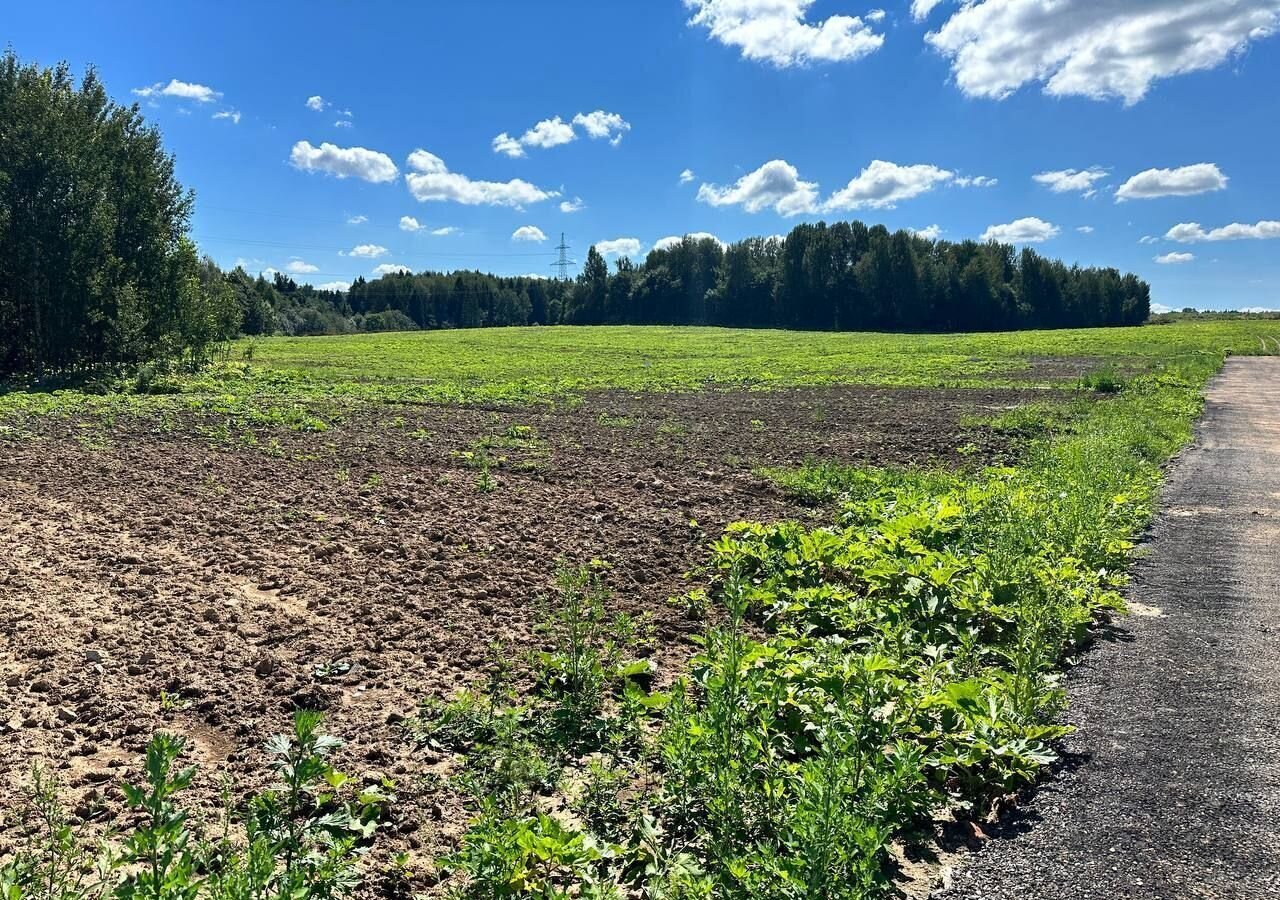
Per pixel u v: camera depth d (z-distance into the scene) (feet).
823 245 371.76
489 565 23.12
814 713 13.10
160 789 8.70
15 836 10.64
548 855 9.75
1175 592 21.15
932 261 368.68
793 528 23.82
